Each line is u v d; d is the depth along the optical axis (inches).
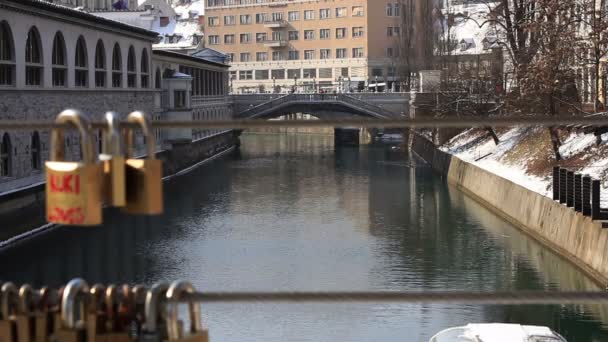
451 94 3112.7
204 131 4097.0
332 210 2281.0
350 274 1512.1
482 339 900.6
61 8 2321.6
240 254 1699.1
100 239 1887.3
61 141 218.7
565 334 1136.8
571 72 2126.0
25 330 220.2
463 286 1417.3
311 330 1161.4
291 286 1433.3
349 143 4785.9
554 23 2156.7
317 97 4495.6
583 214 1515.7
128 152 225.3
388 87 6284.5
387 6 6259.8
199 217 2191.2
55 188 211.2
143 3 6801.2
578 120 231.3
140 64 3287.4
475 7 5585.6
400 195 2559.1
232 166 3585.1
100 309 225.0
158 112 3567.9
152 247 1786.4
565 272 1498.5
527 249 1711.4
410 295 216.2
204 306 1286.9
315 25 6417.3
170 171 3277.6
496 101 2812.5
